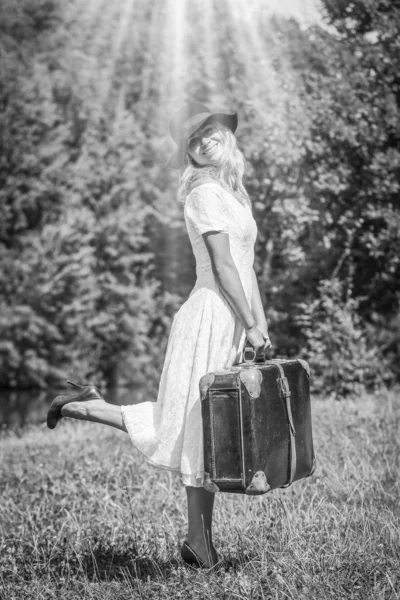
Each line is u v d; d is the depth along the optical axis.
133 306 18.58
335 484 5.38
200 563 3.75
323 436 7.11
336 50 11.04
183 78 17.09
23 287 18.55
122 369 18.69
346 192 11.10
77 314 18.67
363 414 8.38
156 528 4.68
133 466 6.71
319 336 11.18
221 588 3.41
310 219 11.02
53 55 20.31
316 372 11.20
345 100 10.87
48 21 20.62
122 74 19.92
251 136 11.62
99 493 5.86
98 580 3.85
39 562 4.21
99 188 18.94
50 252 18.50
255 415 3.32
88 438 8.92
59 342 18.88
